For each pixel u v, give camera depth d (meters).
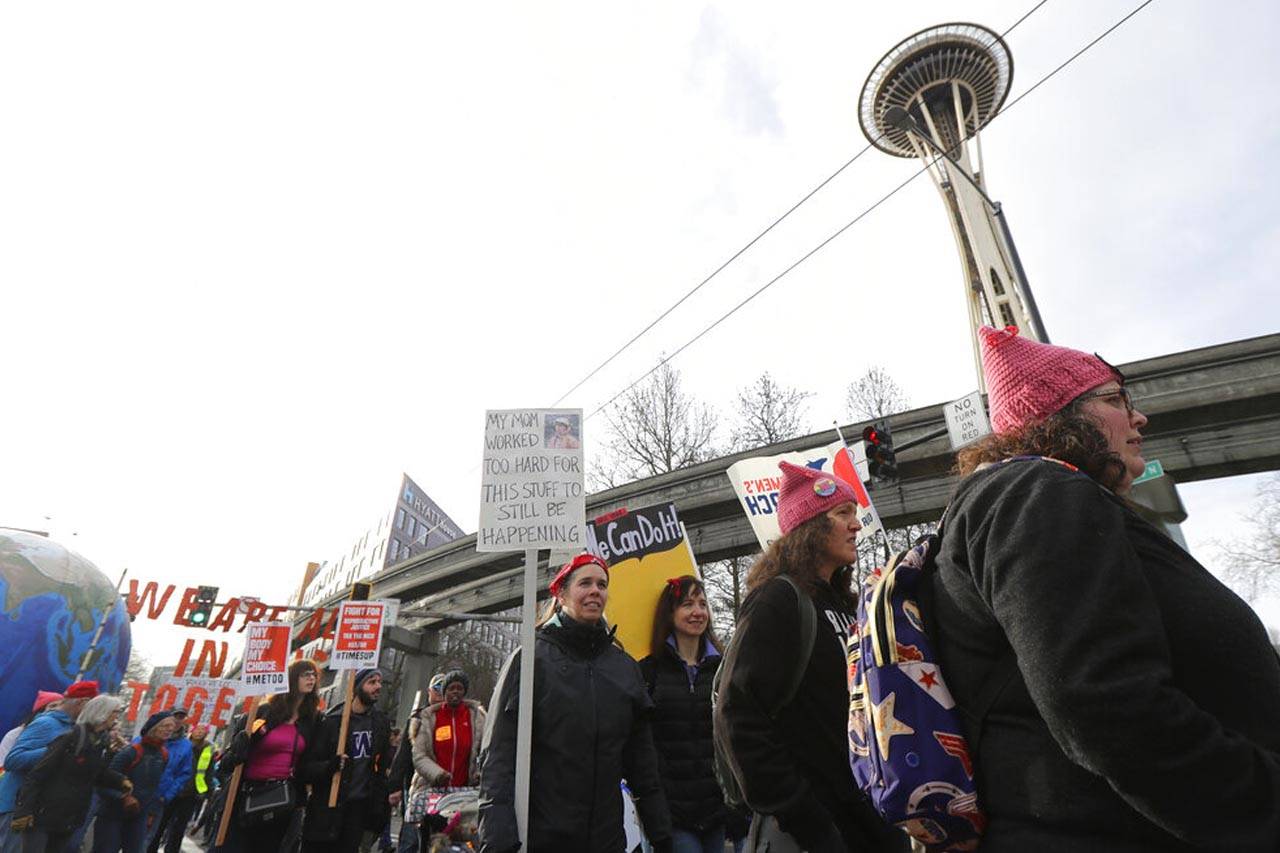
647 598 5.18
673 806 3.88
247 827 5.70
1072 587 1.03
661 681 4.21
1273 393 17.11
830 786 2.26
